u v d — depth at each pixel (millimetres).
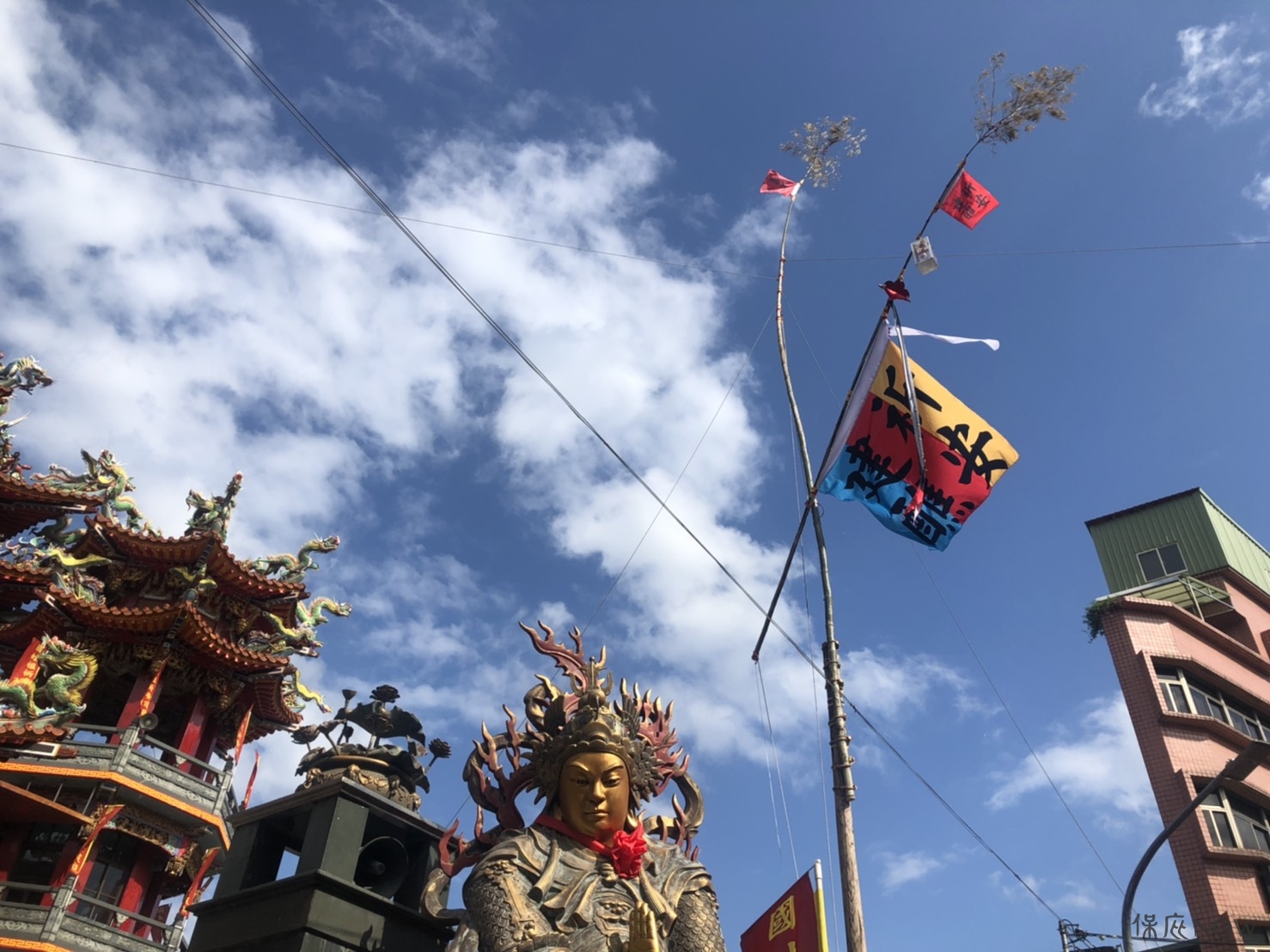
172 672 37000
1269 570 46875
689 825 13523
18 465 39312
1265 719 40031
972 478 17141
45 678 33844
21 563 37625
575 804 12492
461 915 11883
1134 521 46469
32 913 29547
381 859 13102
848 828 12820
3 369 39875
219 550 37312
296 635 38562
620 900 11625
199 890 33906
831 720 13742
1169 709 36156
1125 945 20672
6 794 27109
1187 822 33562
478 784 13117
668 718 14453
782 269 17969
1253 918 31906
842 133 17703
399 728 14711
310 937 11023
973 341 17156
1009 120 16031
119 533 37625
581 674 14117
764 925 13766
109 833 33125
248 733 39344
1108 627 38625
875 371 16250
